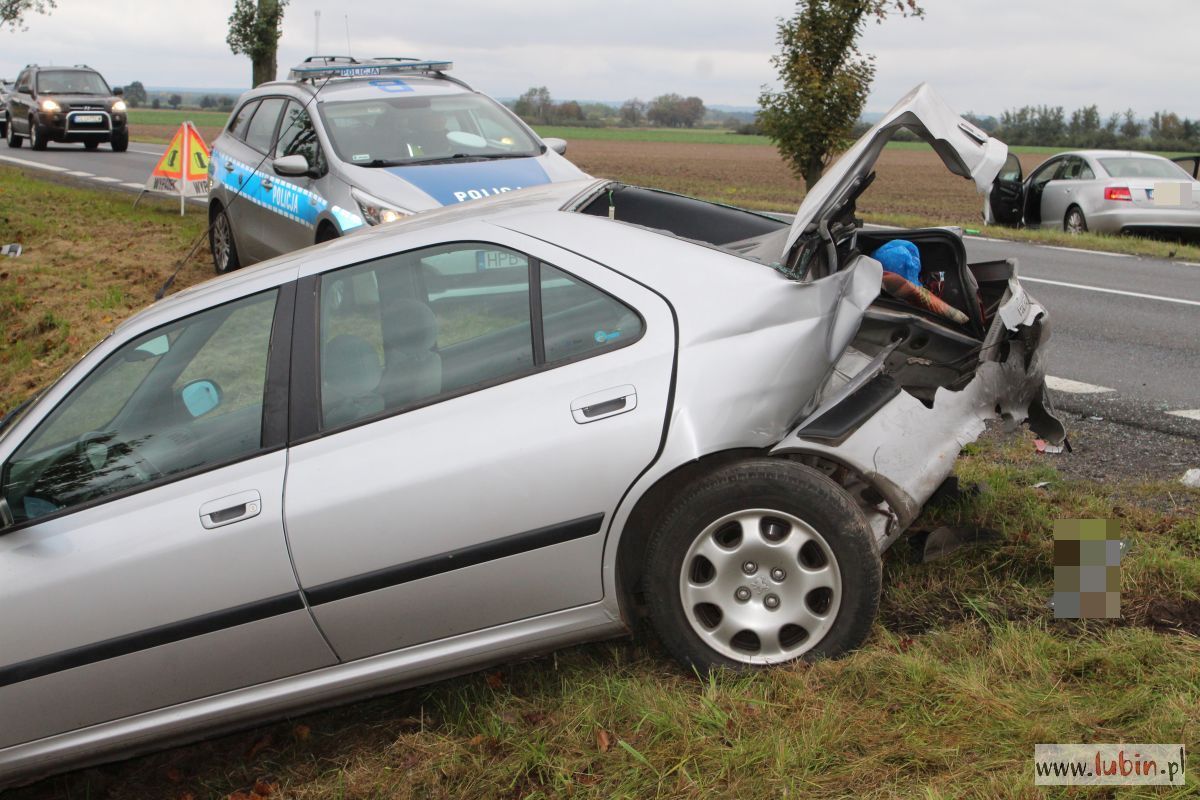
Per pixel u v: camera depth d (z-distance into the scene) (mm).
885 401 3680
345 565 3533
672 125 178375
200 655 3631
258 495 3588
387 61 10711
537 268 3730
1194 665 3365
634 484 3471
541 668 3887
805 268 3916
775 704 3357
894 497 3559
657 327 3582
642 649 3904
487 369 3650
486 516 3496
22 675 3646
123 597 3596
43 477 3785
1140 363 8031
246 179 10273
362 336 3779
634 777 3170
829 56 18500
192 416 3785
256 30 19906
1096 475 5465
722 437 3455
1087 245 14891
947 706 3258
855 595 3477
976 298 4855
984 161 3867
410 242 3879
